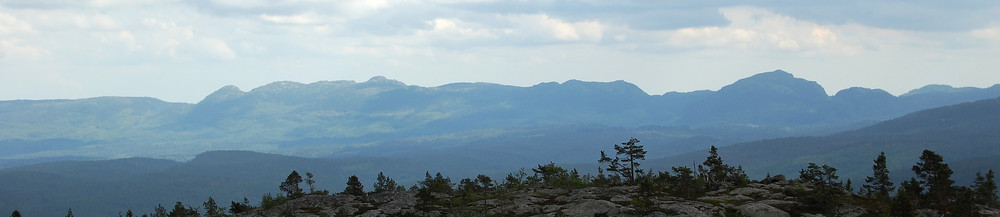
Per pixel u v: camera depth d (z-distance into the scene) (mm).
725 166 155750
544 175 159750
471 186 149500
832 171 139375
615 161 155875
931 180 123562
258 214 142875
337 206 139875
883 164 144625
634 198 126625
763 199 126062
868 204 123812
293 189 164500
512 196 139500
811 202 117250
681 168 132500
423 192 120562
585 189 142500
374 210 129500
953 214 111875
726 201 124000
